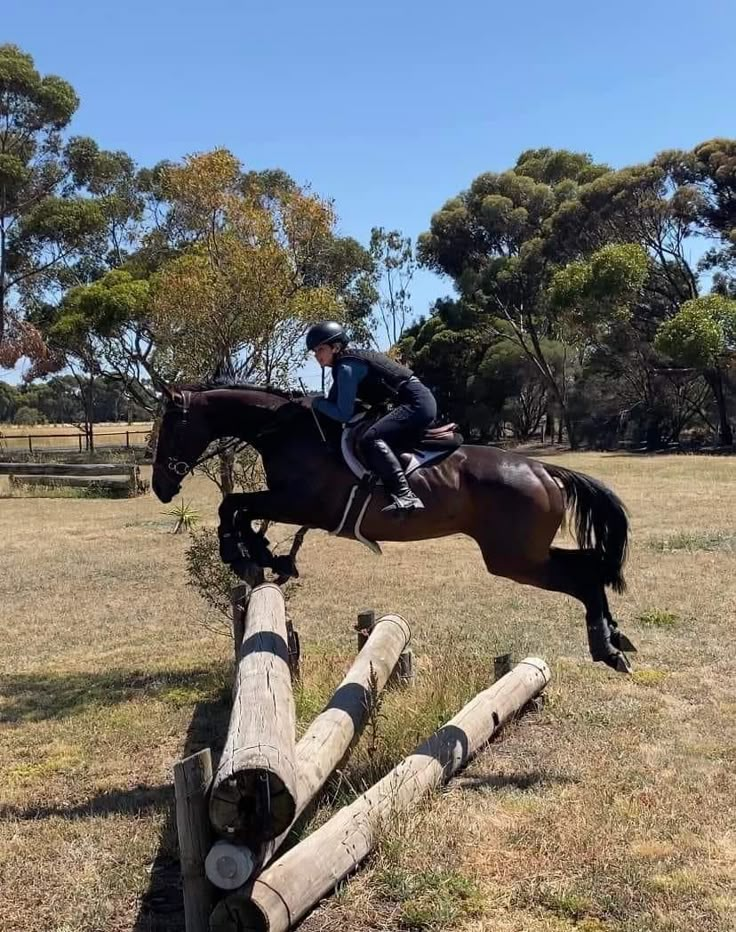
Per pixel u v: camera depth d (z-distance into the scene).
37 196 40.38
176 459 5.25
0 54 37.53
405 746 5.16
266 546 5.10
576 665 7.11
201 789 3.18
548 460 31.78
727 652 7.30
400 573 11.48
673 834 4.14
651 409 40.19
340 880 3.71
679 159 38.41
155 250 35.78
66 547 14.81
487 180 47.16
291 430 5.12
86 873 4.10
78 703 6.78
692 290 39.81
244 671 4.26
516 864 3.89
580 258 41.84
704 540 12.86
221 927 3.16
